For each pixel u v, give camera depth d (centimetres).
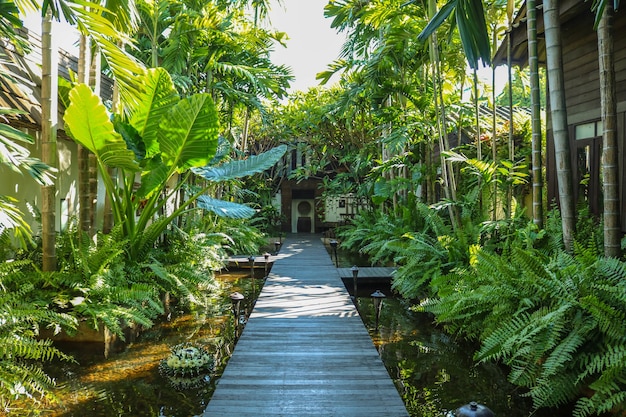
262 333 482
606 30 357
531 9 498
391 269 872
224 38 912
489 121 918
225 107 1219
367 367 381
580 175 623
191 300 634
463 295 434
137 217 870
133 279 559
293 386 340
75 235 526
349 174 1579
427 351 473
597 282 332
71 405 345
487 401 357
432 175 968
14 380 316
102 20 395
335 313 567
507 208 700
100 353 460
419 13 786
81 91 439
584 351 323
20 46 448
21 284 438
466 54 431
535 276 359
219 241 882
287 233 1925
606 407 278
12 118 497
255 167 712
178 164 594
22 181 567
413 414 335
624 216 525
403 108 977
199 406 346
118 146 497
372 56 922
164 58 831
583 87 609
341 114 1054
